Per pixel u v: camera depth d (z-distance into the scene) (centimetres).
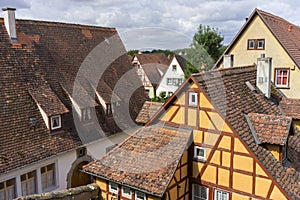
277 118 1137
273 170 1034
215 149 1120
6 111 1297
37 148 1305
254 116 1185
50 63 1636
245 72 1571
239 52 2195
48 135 1380
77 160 1485
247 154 1049
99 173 1194
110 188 1202
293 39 2173
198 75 1189
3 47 1466
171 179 1065
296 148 1259
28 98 1405
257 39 2103
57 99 1486
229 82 1356
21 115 1336
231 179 1096
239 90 1361
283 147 1112
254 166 1038
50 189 1357
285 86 2005
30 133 1322
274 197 1009
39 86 1485
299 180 1066
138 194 1120
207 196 1162
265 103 1440
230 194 1104
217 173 1126
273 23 2134
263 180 1027
